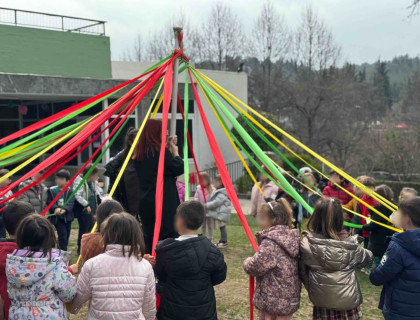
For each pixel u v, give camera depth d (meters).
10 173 3.20
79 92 11.50
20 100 14.41
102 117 3.49
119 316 2.47
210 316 2.88
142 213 3.38
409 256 2.86
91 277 2.53
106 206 3.00
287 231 3.17
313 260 3.04
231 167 15.59
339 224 3.11
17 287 2.52
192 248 2.83
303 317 4.49
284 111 28.81
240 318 4.44
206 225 7.41
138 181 3.41
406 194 4.90
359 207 6.11
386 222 5.28
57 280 2.52
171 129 3.81
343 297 3.00
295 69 29.50
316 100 27.36
